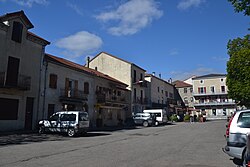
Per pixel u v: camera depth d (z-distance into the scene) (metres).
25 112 22.06
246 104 21.14
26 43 22.50
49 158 8.77
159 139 16.02
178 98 74.75
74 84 29.05
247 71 17.34
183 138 16.61
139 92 47.53
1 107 19.95
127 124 38.34
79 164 7.73
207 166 7.61
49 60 24.81
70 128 18.72
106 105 35.19
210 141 14.64
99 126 32.59
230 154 7.43
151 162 8.16
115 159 8.67
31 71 22.81
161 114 39.66
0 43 20.16
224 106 68.31
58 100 25.86
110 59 44.88
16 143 13.37
